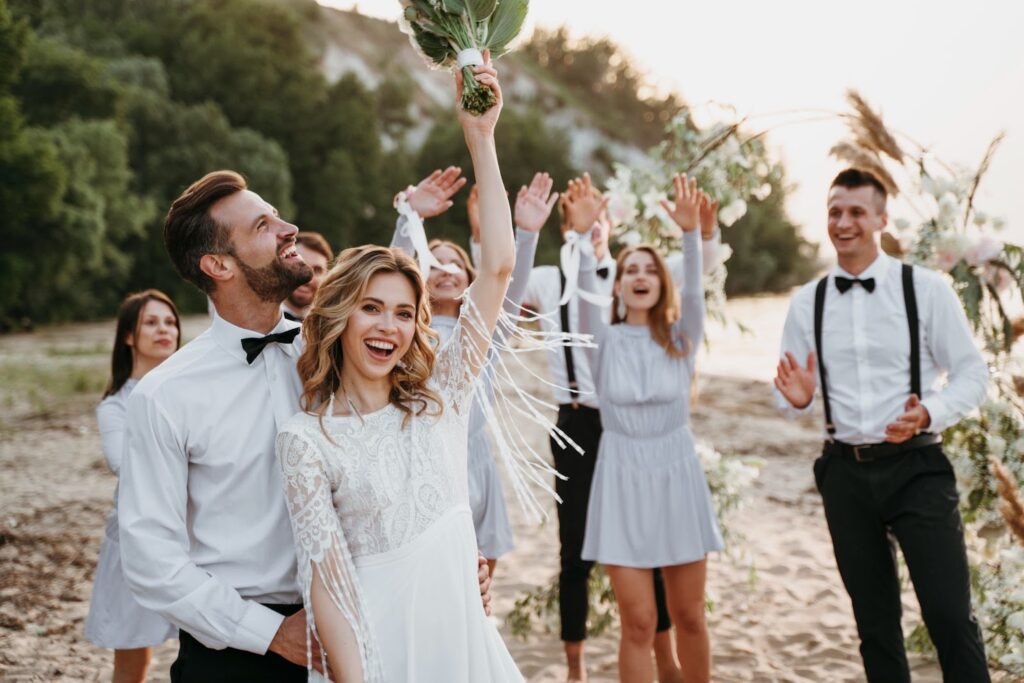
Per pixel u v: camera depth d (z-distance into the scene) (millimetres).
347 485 2121
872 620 3609
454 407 2330
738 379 15570
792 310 3951
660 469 3846
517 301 3189
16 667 4383
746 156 5344
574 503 4496
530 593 4945
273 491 2209
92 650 4664
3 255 34562
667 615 4336
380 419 2207
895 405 3648
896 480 3551
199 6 59875
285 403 2252
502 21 2439
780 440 10094
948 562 3406
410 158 59906
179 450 2146
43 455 9906
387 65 100250
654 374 3865
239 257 2240
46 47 43125
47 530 6781
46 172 34375
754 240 54969
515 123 58688
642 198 5367
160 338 3939
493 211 2375
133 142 46969
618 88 126938
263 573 2180
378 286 2201
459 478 2273
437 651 2115
